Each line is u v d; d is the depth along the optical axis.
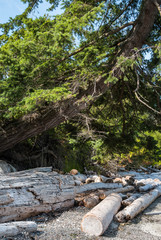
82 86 5.54
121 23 7.36
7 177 4.16
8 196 3.69
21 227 3.17
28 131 5.79
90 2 6.23
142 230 3.75
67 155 8.81
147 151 8.23
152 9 5.76
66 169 8.44
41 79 4.98
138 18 6.15
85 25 4.62
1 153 7.02
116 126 8.15
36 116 5.62
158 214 4.75
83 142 8.13
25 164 7.53
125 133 7.97
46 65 4.75
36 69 4.62
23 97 4.71
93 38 5.36
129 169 11.65
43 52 4.71
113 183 6.67
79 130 8.06
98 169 9.41
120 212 4.20
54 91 4.47
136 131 8.48
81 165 9.39
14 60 4.52
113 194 5.04
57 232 3.36
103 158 8.38
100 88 5.67
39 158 7.90
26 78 4.60
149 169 12.57
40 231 3.36
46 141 8.20
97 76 5.36
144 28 5.96
